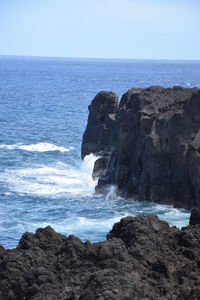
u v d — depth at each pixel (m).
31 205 51.66
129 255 19.47
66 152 77.88
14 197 54.09
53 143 85.38
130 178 56.53
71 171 66.12
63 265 19.98
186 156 52.66
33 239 22.45
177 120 54.09
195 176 51.62
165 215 50.06
